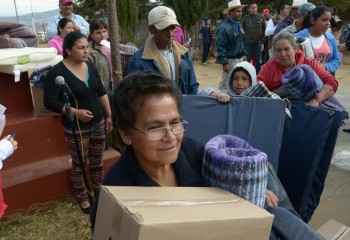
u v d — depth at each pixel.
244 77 2.72
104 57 3.97
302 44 3.48
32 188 3.12
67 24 4.20
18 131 3.32
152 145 1.10
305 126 2.10
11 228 2.89
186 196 0.99
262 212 0.92
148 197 0.94
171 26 2.95
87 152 3.07
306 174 2.08
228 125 2.15
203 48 13.27
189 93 3.28
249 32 8.48
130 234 0.79
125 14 10.15
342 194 3.31
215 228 0.84
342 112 2.05
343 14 18.09
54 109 2.83
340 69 11.14
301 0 5.43
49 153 3.54
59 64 2.88
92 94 3.00
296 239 1.25
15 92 3.64
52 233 2.85
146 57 3.01
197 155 1.31
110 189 0.97
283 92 2.52
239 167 1.10
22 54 3.30
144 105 1.09
